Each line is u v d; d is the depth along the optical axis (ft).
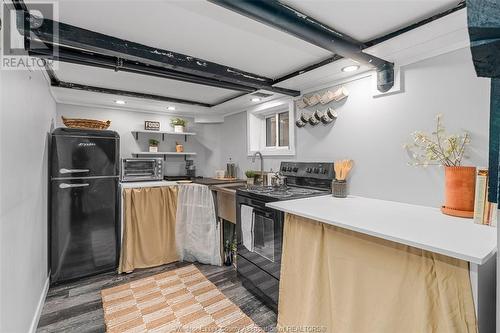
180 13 4.45
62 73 7.40
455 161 5.11
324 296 5.14
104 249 8.87
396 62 6.02
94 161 8.68
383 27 4.78
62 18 4.56
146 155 12.30
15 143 4.71
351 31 4.92
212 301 7.20
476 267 3.17
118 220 9.21
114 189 9.08
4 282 4.13
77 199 8.39
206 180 11.41
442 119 5.36
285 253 6.03
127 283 8.26
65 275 8.20
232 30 5.07
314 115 8.15
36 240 6.37
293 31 4.35
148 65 6.57
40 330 6.05
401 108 6.07
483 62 2.86
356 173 7.11
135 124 12.03
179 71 7.04
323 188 7.88
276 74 7.57
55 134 8.04
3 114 4.09
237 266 8.25
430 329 3.54
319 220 4.86
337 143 7.63
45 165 7.60
